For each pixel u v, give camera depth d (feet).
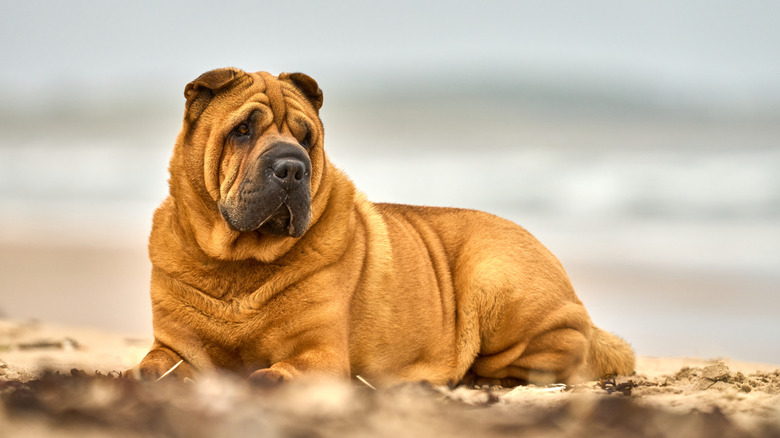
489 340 32.17
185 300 27.43
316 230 27.96
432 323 31.30
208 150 27.37
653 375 35.58
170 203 29.22
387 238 31.01
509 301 31.91
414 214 34.55
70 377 22.76
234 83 28.40
